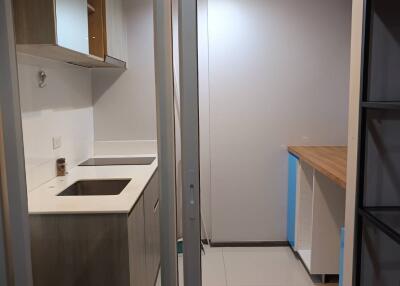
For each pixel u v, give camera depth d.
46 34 1.93
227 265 3.23
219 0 3.37
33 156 2.33
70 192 2.44
